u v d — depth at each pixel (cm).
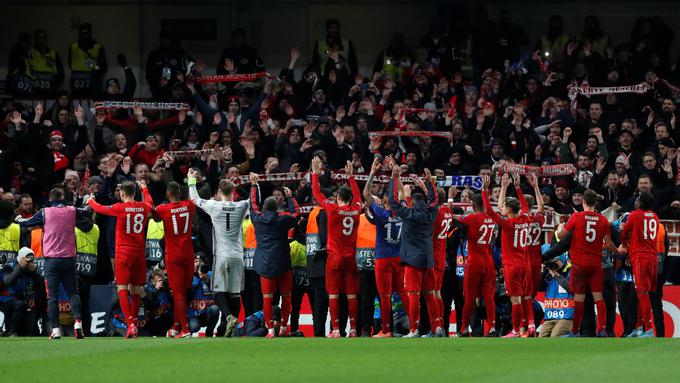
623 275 6303
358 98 8762
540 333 6347
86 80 9506
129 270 5781
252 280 6419
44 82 9494
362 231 6216
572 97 8594
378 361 4134
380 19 10181
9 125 8744
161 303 6356
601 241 5966
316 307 6344
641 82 9038
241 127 8544
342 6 10206
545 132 8450
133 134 8462
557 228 6450
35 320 6353
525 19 10075
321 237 6281
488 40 9412
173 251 5922
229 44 10212
